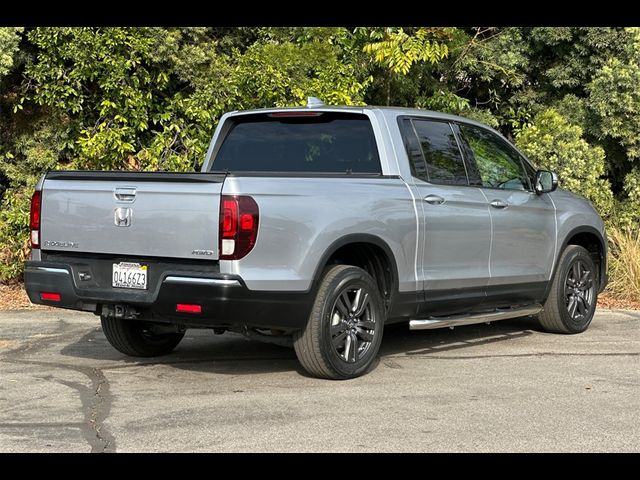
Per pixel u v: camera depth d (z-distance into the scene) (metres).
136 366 7.23
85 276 6.59
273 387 6.45
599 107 14.00
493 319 7.98
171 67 12.76
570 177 13.27
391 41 13.03
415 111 7.66
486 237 7.84
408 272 7.13
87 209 6.52
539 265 8.52
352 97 13.16
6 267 11.84
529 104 15.61
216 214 5.98
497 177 8.23
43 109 13.06
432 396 6.19
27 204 12.13
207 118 12.32
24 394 6.21
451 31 13.96
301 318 6.37
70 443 5.06
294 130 7.63
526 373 7.00
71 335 8.73
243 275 5.99
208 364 7.32
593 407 5.93
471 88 16.09
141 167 12.57
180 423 5.47
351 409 5.82
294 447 5.01
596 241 9.39
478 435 5.26
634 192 14.31
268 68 12.43
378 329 6.89
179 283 6.04
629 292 11.98
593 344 8.37
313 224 6.36
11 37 11.66
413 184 7.27
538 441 5.17
